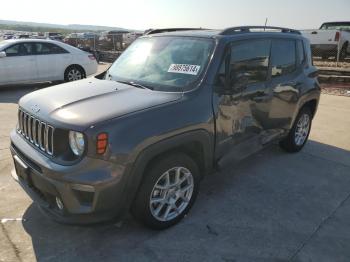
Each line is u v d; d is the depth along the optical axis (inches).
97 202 111.7
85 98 129.8
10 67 415.5
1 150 210.2
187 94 133.8
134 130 114.3
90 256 119.3
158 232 132.5
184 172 134.3
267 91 168.7
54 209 120.2
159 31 182.5
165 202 131.3
